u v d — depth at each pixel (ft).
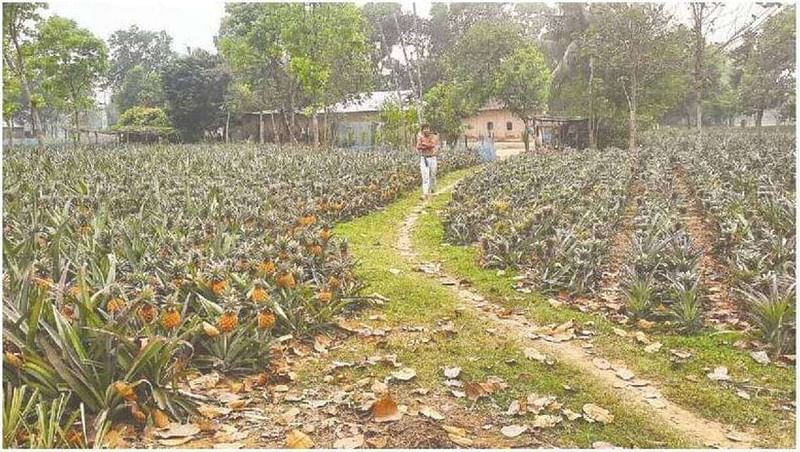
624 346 14.35
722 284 18.62
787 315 13.98
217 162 44.24
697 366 13.20
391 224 31.09
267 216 20.54
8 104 65.92
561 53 122.42
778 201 24.02
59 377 9.82
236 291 13.26
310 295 14.97
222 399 10.98
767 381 12.48
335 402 11.18
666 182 37.22
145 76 150.41
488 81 93.76
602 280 19.42
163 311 11.05
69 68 81.41
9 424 8.89
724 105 102.22
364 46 89.15
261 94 113.09
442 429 10.31
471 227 25.79
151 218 19.04
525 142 95.04
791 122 103.30
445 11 126.52
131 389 9.73
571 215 23.81
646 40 76.43
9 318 9.84
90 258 12.90
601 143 95.09
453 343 14.21
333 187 32.27
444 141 105.19
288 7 79.61
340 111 119.65
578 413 11.02
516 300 17.76
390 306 16.74
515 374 12.59
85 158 43.11
